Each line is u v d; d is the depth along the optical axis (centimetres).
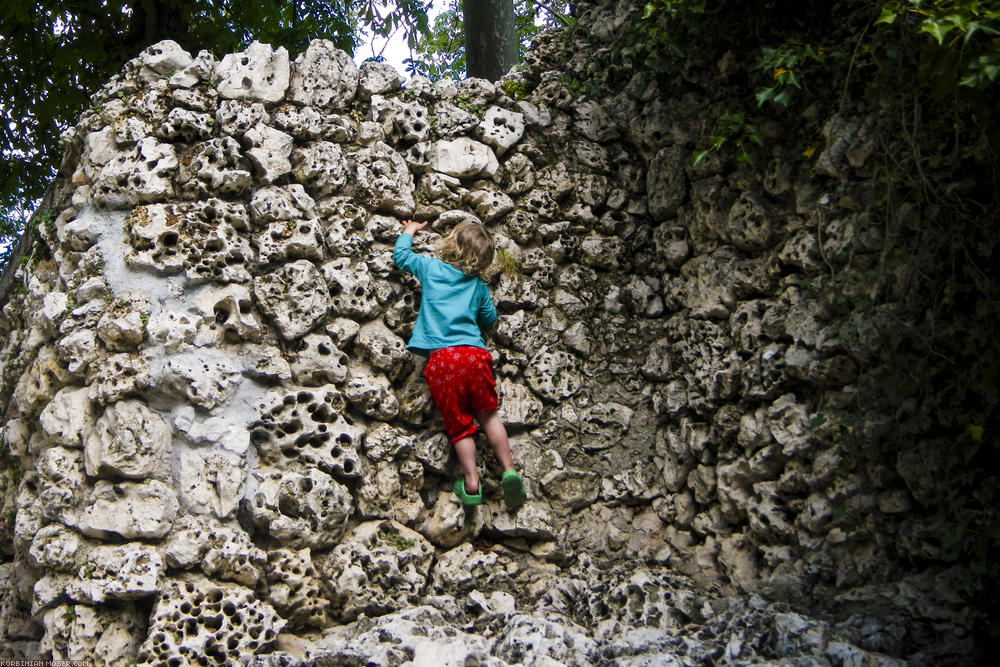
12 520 389
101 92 387
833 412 359
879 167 345
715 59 409
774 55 360
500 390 414
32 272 408
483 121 433
